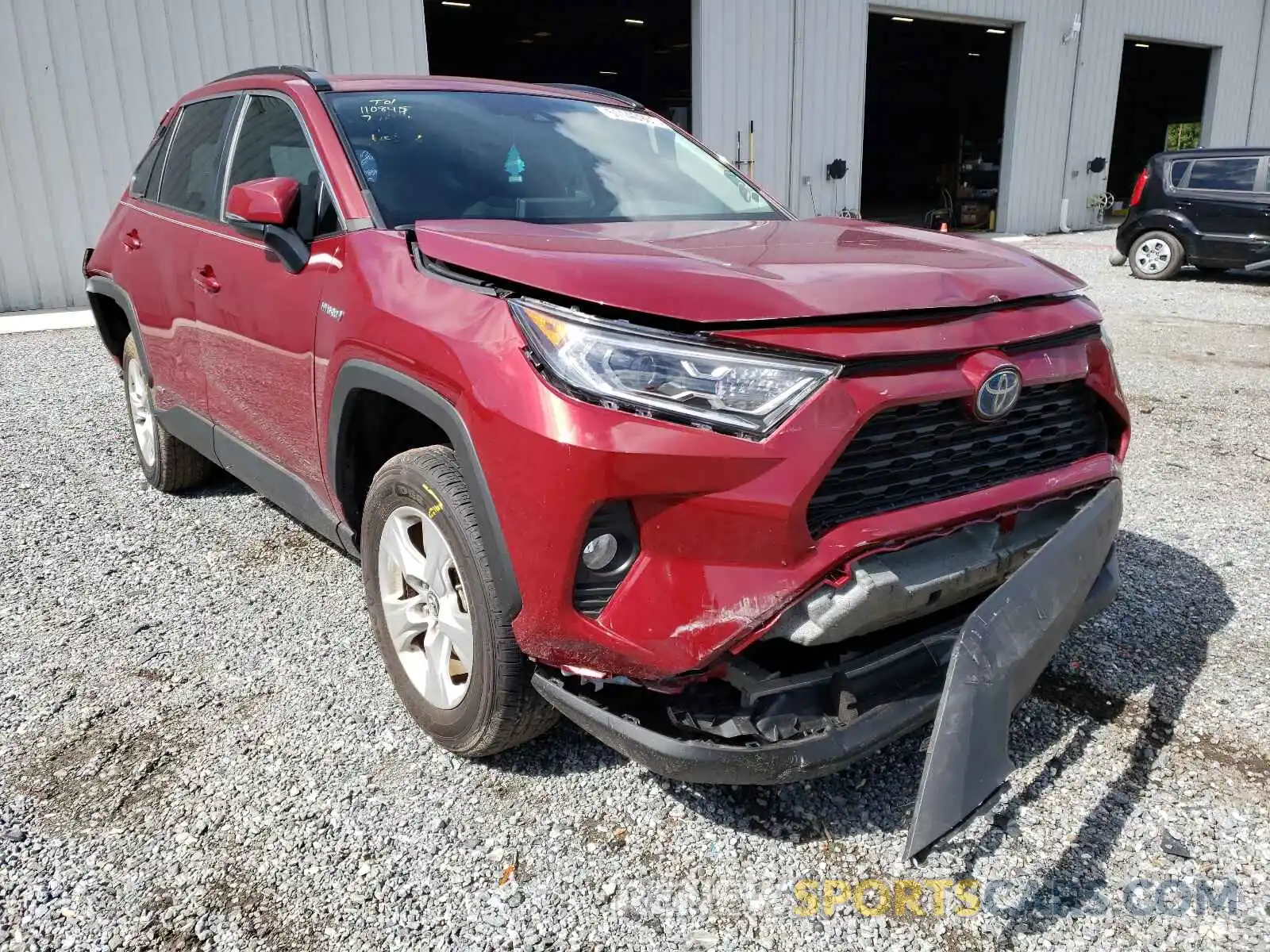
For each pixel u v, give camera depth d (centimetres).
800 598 183
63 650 301
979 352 199
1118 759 245
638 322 184
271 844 216
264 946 188
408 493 231
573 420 180
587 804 230
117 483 457
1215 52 2212
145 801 230
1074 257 1482
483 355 196
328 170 274
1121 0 1922
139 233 395
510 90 343
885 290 199
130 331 430
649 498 180
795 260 219
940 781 173
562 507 182
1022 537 219
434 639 238
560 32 2328
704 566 182
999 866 209
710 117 1395
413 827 222
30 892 201
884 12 1585
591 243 224
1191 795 231
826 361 183
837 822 223
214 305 323
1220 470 476
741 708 196
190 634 312
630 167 325
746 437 177
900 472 197
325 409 260
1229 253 1134
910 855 168
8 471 472
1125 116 2677
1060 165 1945
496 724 220
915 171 2978
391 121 296
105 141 945
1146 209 1199
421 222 240
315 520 291
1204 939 189
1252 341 805
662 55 2541
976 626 187
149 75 953
